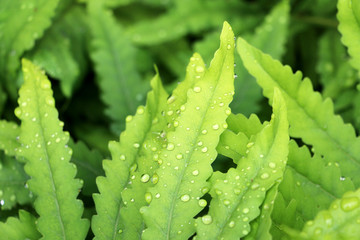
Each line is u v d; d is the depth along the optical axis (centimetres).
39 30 47
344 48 51
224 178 37
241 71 46
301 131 40
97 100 53
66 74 49
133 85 49
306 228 34
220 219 36
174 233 36
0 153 42
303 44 55
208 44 52
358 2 39
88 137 50
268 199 36
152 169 38
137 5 60
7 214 41
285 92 39
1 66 48
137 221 37
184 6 55
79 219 38
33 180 38
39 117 39
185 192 36
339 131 40
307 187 38
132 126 38
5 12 48
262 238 35
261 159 36
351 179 39
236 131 38
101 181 38
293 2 55
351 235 34
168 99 39
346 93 48
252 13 58
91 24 50
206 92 37
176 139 37
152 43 54
